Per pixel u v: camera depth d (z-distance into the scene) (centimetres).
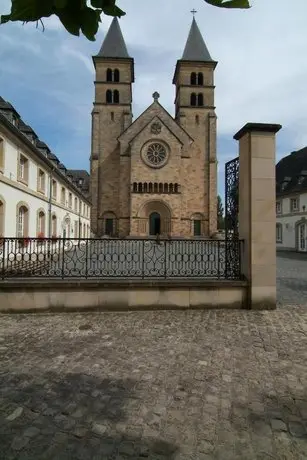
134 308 740
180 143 4397
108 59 4850
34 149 1611
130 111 4888
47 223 1989
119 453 275
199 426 313
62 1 125
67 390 379
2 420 320
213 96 4872
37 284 719
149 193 4338
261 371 434
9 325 633
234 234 837
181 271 896
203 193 4725
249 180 749
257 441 292
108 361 463
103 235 4612
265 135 748
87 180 5659
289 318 684
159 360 468
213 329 611
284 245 3700
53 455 272
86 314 711
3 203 1317
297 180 3556
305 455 275
